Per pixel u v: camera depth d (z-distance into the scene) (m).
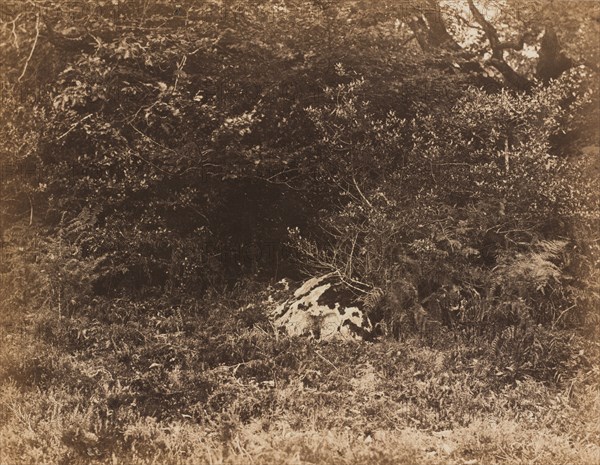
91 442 4.75
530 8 9.03
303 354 6.16
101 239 7.59
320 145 7.89
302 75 7.83
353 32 7.98
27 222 7.62
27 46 7.61
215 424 5.04
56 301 7.07
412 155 7.47
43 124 7.52
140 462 4.54
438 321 6.83
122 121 7.62
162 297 7.57
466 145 7.54
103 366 5.89
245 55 7.88
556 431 5.20
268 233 8.32
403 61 8.13
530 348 6.30
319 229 8.08
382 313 7.10
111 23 7.46
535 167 7.27
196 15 7.90
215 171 7.91
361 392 5.59
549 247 7.01
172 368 5.99
